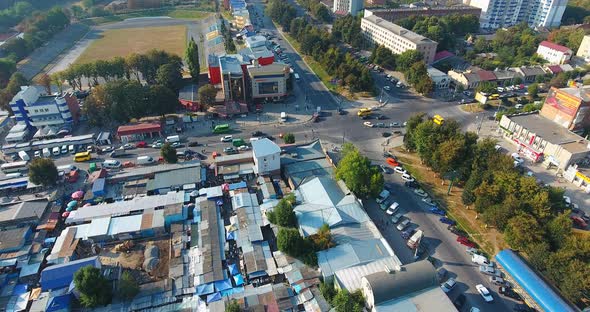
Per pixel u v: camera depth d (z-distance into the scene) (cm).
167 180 11881
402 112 17038
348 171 10825
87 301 7794
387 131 15475
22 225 10188
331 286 8356
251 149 14175
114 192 11606
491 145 11794
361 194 10981
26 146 14212
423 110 17175
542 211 9281
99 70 18588
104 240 9800
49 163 11850
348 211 10156
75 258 9300
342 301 7419
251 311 7644
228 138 14788
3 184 11925
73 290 8025
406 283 7525
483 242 9881
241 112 16725
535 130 13738
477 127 15662
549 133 13525
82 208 10612
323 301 7900
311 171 12194
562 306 7519
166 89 15888
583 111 13588
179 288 8312
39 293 8244
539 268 8538
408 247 9731
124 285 8050
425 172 12788
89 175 12769
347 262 8612
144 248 9631
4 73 19600
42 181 11756
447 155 11388
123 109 15425
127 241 9662
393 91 19138
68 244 9412
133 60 18812
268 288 8275
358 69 18938
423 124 12700
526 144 13800
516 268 8538
